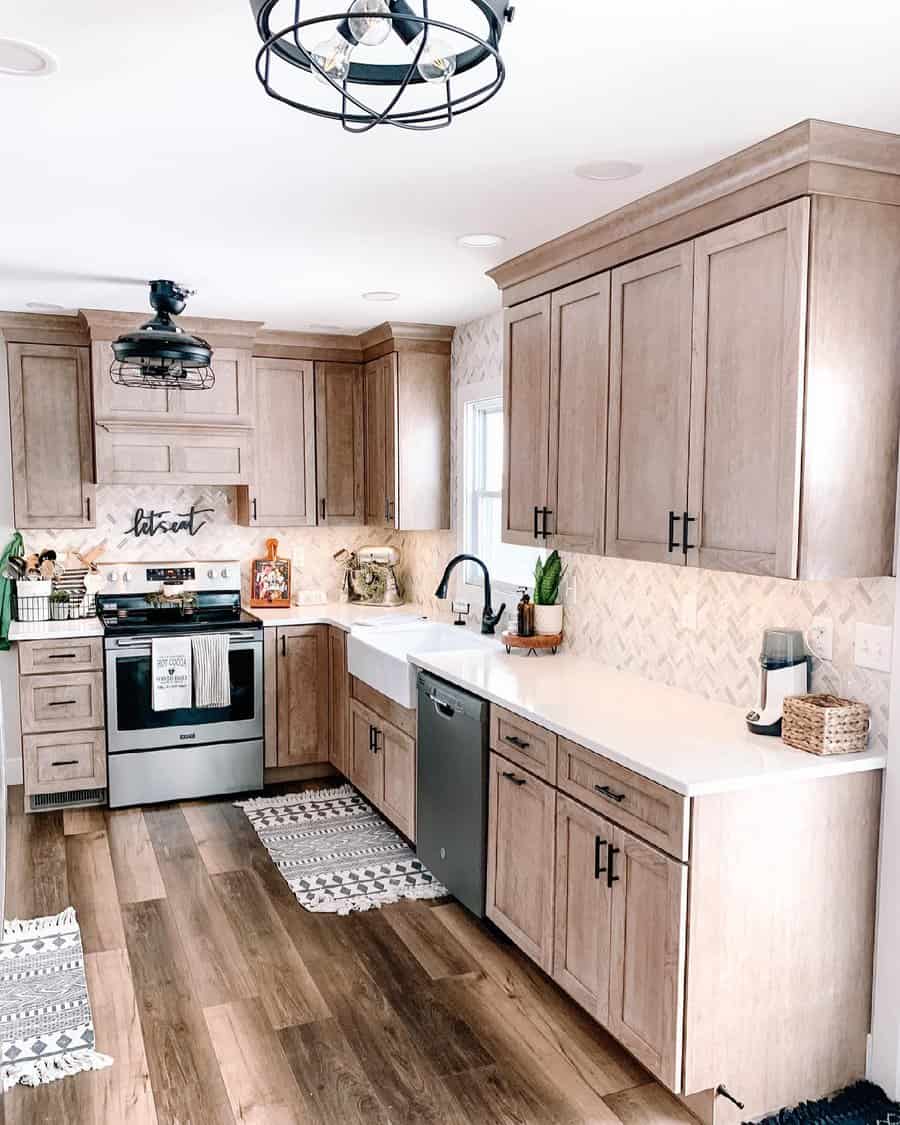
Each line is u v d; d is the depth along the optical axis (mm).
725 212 2418
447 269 3549
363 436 5266
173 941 3193
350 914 3404
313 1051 2576
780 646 2549
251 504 5000
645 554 2785
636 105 2000
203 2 1575
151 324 3768
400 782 3938
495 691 3068
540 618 3748
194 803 4609
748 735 2551
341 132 2160
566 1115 2324
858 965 2420
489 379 4445
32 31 1676
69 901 3496
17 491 4570
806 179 2152
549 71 1827
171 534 5176
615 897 2445
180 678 4520
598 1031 2691
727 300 2424
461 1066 2516
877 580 2395
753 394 2342
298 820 4367
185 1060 2529
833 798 2330
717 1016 2238
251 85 1907
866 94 1942
